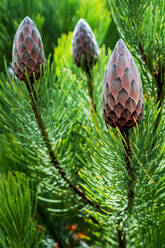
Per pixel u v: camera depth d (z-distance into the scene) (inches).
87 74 39.1
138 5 35.3
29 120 36.9
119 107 31.3
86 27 38.3
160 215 35.9
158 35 34.7
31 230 36.0
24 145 38.3
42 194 40.5
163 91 34.7
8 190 35.7
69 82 38.1
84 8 50.6
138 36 35.2
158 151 33.1
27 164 39.2
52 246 41.3
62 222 41.9
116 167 33.9
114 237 37.8
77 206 39.4
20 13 52.4
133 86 31.1
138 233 37.2
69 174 38.0
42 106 35.9
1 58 47.8
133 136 32.9
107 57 41.1
